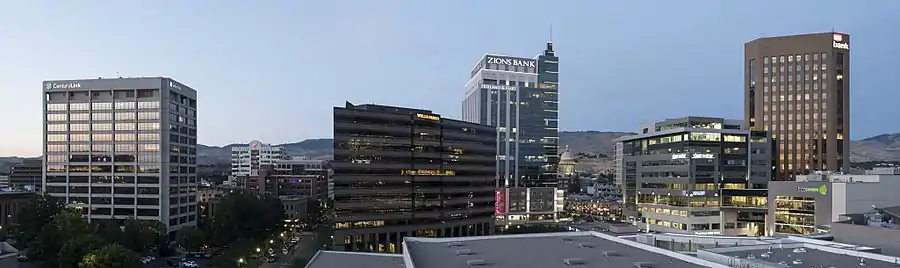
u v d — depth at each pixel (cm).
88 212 19888
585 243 7606
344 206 18138
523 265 6112
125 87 19975
